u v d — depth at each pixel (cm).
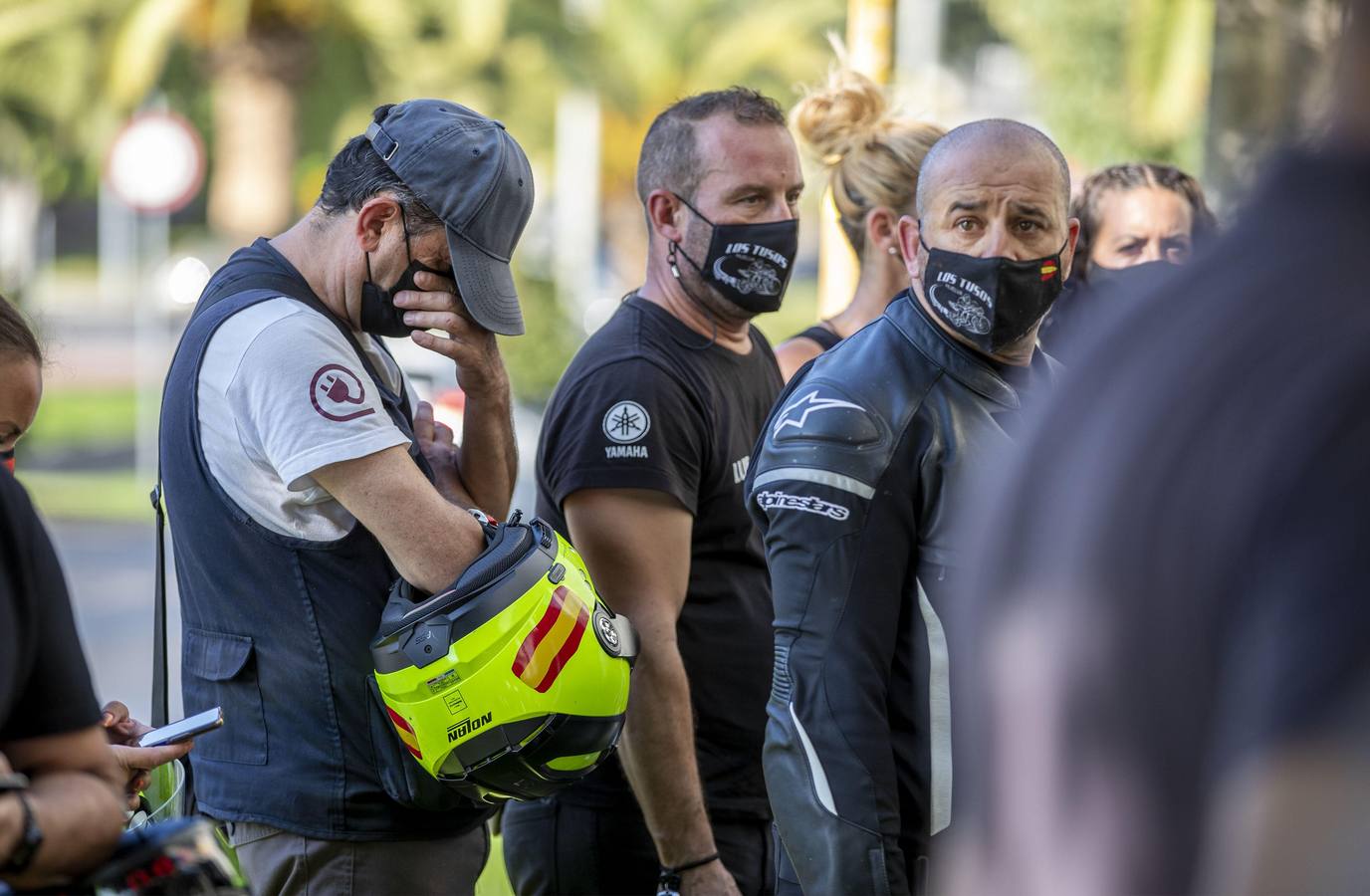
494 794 902
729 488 1157
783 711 870
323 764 915
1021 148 906
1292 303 313
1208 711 299
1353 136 320
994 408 896
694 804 1083
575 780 917
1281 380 307
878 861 834
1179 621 303
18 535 611
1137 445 318
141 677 3181
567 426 1128
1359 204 315
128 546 4784
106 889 629
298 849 923
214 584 927
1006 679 326
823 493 862
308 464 866
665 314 1168
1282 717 285
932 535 866
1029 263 898
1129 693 304
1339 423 298
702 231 1152
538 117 8000
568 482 1102
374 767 917
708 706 1149
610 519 1090
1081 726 308
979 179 898
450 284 959
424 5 7312
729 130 1150
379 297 955
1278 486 299
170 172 4678
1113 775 303
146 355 7188
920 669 862
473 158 936
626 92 8450
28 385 831
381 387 971
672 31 8538
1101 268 1454
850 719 848
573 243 9250
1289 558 294
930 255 914
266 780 923
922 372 893
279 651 912
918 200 938
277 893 936
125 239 14825
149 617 3825
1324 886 278
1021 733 320
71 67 7825
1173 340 327
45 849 599
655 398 1107
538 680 867
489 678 860
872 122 1384
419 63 7588
